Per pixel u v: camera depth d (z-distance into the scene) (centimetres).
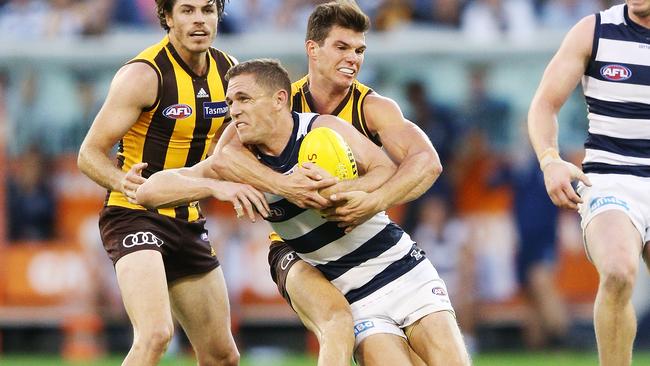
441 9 4884
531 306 4522
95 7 4869
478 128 4559
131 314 2362
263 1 4953
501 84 4581
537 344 4538
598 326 2325
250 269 4444
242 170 2117
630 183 2416
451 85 4584
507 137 4584
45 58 4431
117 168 2420
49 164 4500
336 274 2252
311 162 2105
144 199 2192
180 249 2527
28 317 4472
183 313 2578
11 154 4491
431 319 2206
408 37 4534
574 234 4547
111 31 4888
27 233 4488
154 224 2491
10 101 4491
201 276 2569
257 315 4450
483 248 4528
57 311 4472
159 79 2470
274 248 2375
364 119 2269
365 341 2205
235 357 2627
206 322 2580
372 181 2122
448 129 4553
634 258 2297
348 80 2231
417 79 4556
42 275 4484
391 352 2170
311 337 4603
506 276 4528
